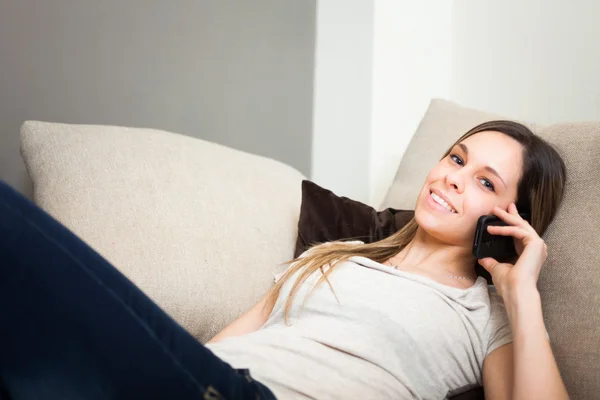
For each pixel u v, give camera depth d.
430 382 1.14
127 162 1.39
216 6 2.15
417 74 2.33
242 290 1.34
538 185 1.24
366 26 2.26
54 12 2.04
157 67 2.13
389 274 1.24
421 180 1.59
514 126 1.27
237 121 2.21
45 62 2.05
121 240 1.29
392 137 2.35
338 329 1.15
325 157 2.29
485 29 2.15
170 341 0.81
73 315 0.79
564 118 1.89
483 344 1.17
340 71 2.26
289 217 1.51
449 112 1.67
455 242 1.25
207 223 1.37
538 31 1.96
